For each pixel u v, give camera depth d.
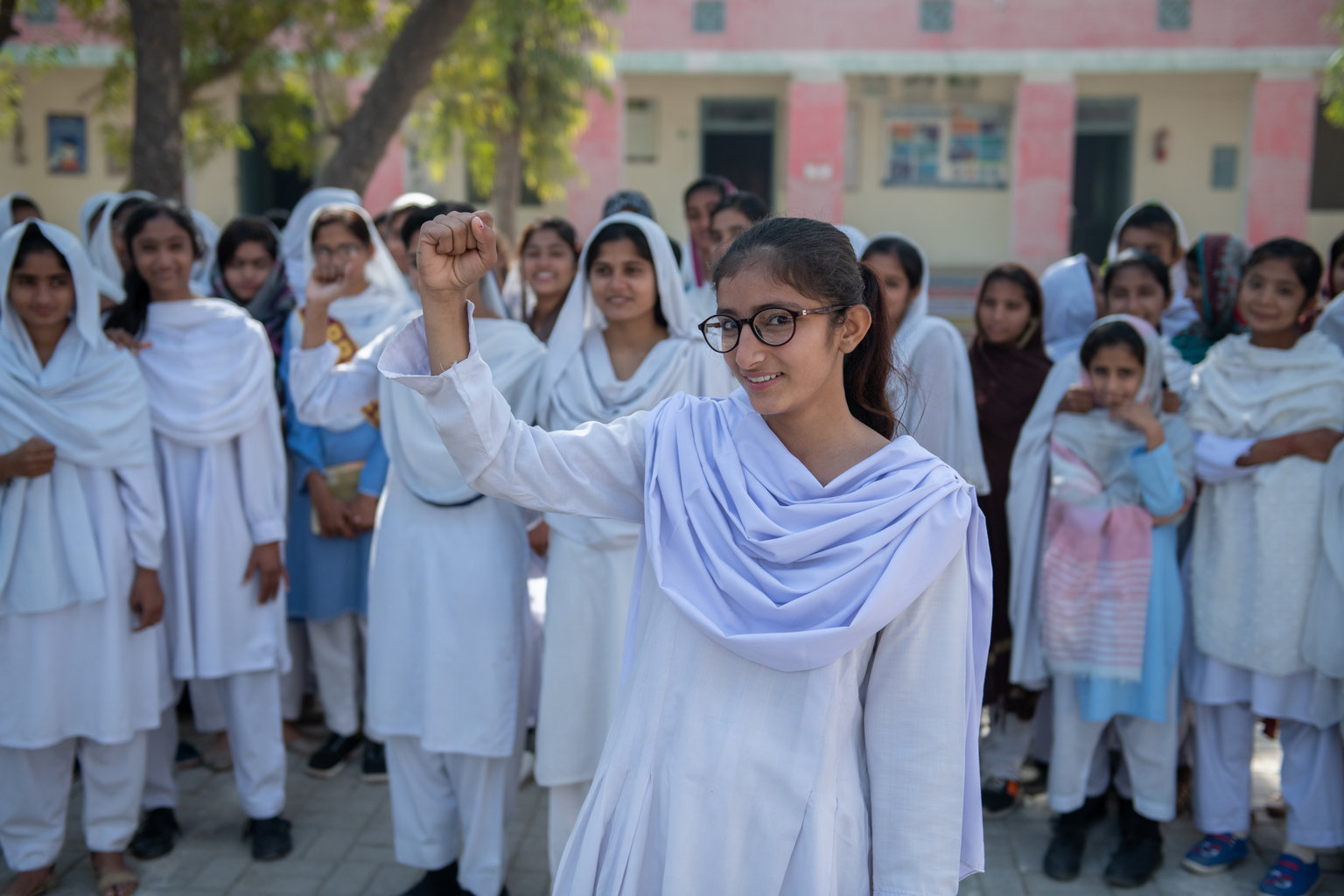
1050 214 17.25
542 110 12.23
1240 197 18.52
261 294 4.57
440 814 3.23
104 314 3.70
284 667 3.68
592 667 3.02
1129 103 18.55
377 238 4.31
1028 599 3.78
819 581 1.66
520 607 3.19
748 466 1.74
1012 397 4.22
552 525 3.08
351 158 6.22
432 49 6.11
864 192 19.14
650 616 1.83
